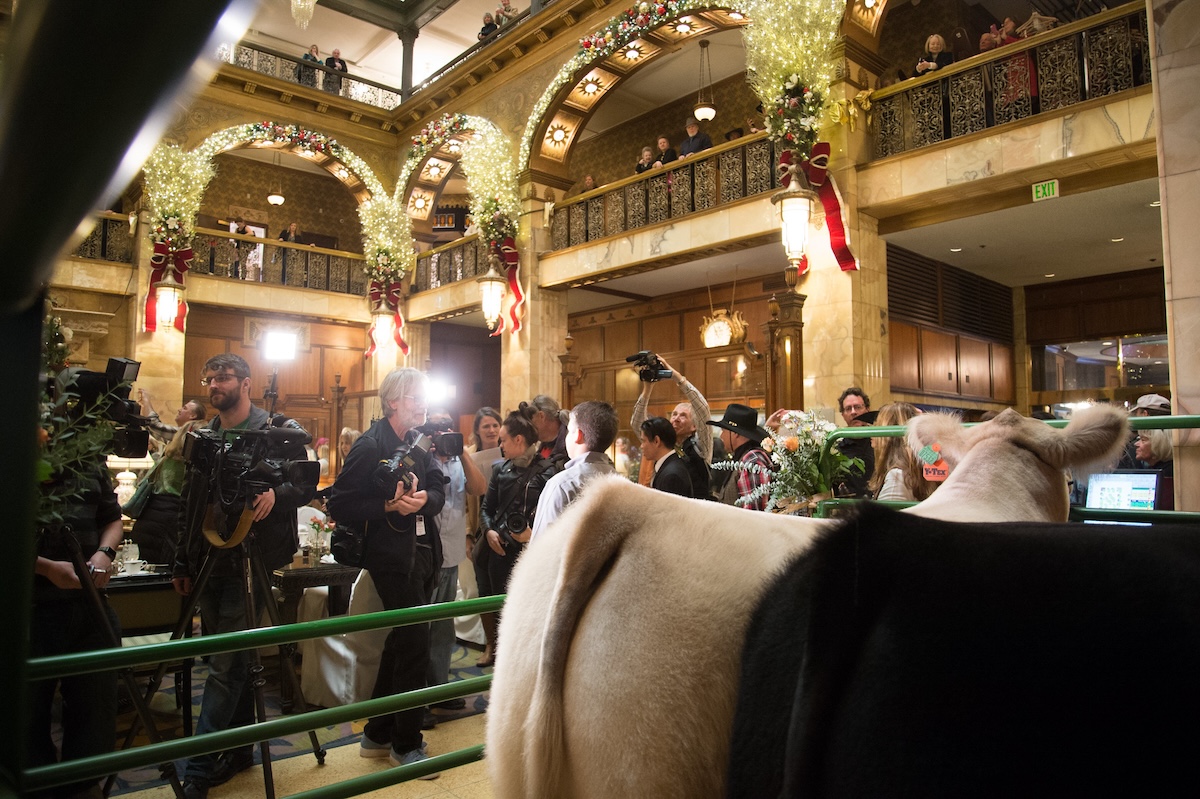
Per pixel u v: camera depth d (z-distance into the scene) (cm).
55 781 131
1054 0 1142
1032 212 799
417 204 1658
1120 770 56
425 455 354
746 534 104
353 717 159
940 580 65
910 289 946
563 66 1210
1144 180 695
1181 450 325
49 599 253
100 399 238
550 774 99
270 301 1504
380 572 332
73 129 25
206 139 1436
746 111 1343
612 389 1293
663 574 101
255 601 311
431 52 1820
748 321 1186
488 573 459
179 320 1348
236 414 331
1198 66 327
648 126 1499
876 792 61
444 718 410
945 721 61
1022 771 58
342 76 1625
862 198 846
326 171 1814
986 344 1088
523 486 441
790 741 67
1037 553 64
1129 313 1053
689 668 95
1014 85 759
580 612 104
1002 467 139
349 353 1652
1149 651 57
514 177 1279
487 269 1315
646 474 393
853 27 864
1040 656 60
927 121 830
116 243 1357
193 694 454
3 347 67
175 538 406
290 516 318
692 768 92
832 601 69
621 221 1142
